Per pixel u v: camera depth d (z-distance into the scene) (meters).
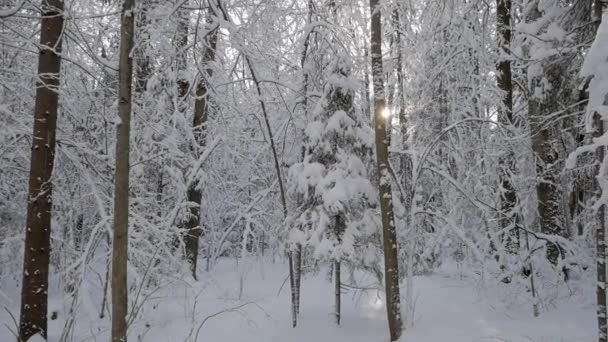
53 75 7.08
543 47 8.88
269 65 8.65
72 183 9.34
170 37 9.38
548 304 8.41
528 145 10.15
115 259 5.45
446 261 15.21
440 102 11.29
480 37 9.77
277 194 12.06
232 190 13.36
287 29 10.15
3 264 9.81
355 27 9.18
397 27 10.34
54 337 7.14
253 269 12.90
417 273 12.69
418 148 9.62
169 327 7.61
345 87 7.65
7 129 7.58
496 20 10.39
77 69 9.09
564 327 7.27
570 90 9.56
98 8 9.36
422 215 9.48
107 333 7.35
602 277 5.58
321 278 11.25
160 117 9.91
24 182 10.40
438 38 10.18
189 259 10.46
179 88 10.70
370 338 7.15
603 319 5.55
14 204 10.05
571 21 9.04
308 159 7.95
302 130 9.04
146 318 7.79
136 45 5.88
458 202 10.98
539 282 8.67
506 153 9.66
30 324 6.78
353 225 7.52
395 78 10.72
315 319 7.88
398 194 9.82
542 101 9.70
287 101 9.32
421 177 11.72
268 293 9.77
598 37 4.84
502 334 6.96
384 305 8.75
